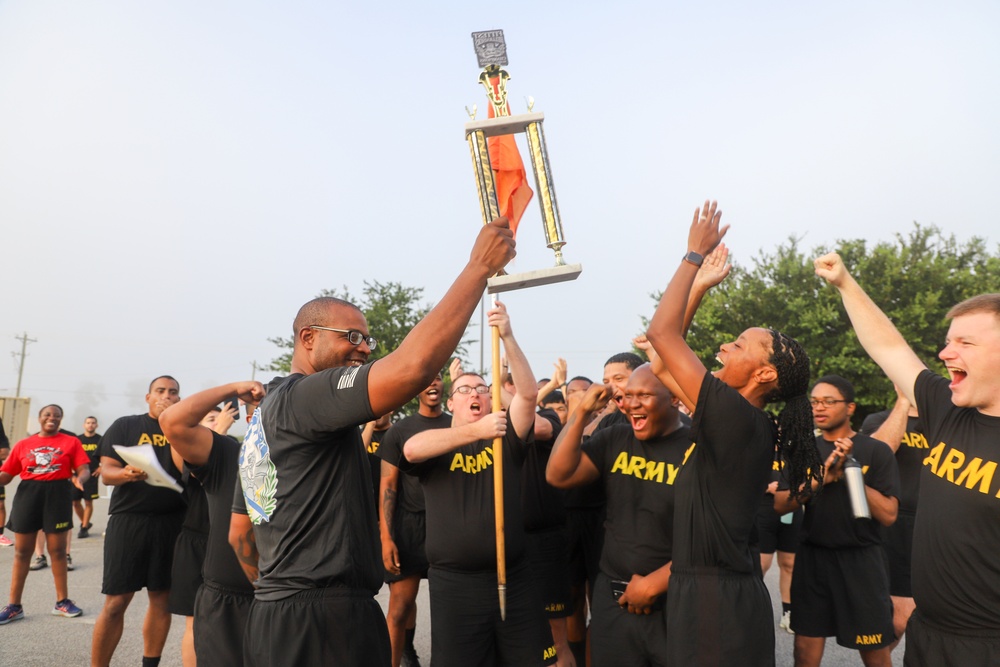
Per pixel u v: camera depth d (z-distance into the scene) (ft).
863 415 80.89
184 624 23.11
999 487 7.60
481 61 10.03
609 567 12.19
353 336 8.85
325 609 7.77
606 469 12.68
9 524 23.25
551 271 9.02
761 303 83.51
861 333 9.90
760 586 9.84
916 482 18.81
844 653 19.42
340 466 8.13
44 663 18.25
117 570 16.78
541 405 24.20
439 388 17.54
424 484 14.29
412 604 18.12
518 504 14.16
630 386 12.16
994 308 7.85
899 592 18.45
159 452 17.93
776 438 9.96
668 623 10.00
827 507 15.02
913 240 88.02
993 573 7.61
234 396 12.64
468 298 7.25
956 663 7.79
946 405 8.61
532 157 9.48
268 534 8.13
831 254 10.03
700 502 9.66
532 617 13.71
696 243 9.52
